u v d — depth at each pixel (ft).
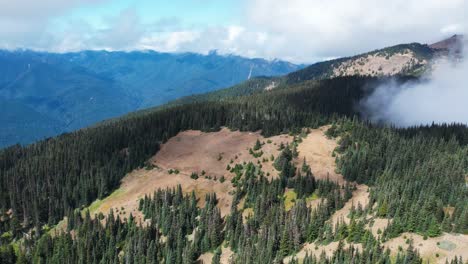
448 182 512.63
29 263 571.28
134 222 599.98
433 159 621.31
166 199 610.24
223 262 499.10
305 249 467.93
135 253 536.42
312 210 557.74
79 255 546.67
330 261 409.28
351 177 632.38
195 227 577.02
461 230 403.54
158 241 548.72
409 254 370.53
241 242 506.89
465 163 615.16
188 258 504.02
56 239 594.65
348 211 536.01
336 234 461.37
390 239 419.33
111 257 543.80
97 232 579.48
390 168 618.44
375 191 540.11
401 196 490.49
